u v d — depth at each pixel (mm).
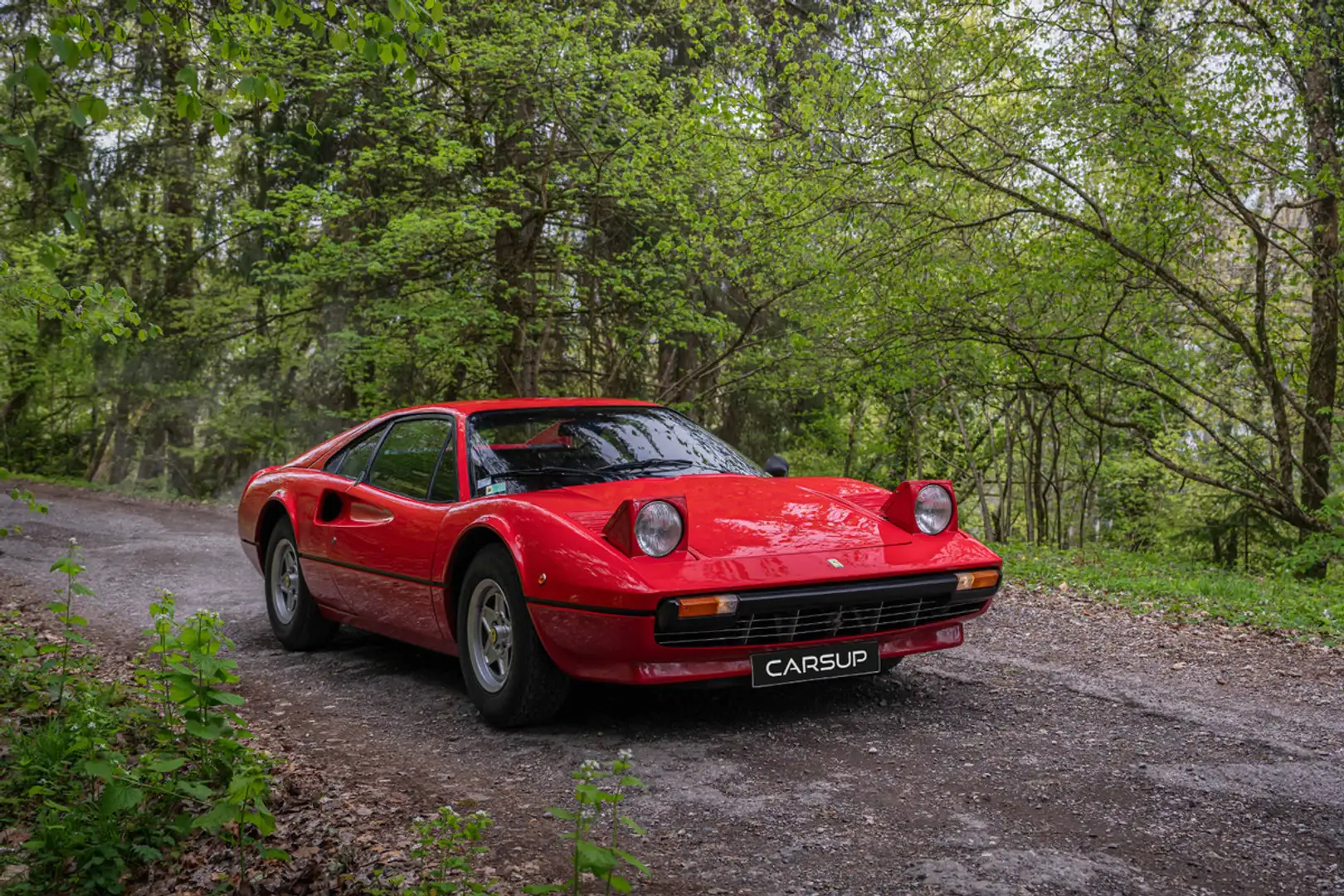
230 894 2377
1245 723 3734
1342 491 11070
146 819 2650
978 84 9539
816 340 12234
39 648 3633
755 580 3352
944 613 3820
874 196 9945
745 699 4051
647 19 13492
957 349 12117
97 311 4387
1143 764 3242
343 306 16453
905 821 2756
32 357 19875
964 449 20734
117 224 17859
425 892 2248
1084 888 2316
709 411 18766
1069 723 3723
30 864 2465
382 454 4836
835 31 11398
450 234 13234
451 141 12727
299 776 3191
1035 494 17688
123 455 22438
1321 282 9953
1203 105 8711
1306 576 11062
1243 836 2631
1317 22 9047
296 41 13203
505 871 2461
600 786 3080
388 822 2787
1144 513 19844
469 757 3439
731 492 3994
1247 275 11914
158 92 16625
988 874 2387
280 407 18938
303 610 5195
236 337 18047
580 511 3605
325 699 4336
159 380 18422
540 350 15078
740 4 10086
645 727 3703
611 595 3256
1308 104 9375
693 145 11664
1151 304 10398
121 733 3395
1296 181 8922
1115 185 10359
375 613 4637
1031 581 7727
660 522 3375
